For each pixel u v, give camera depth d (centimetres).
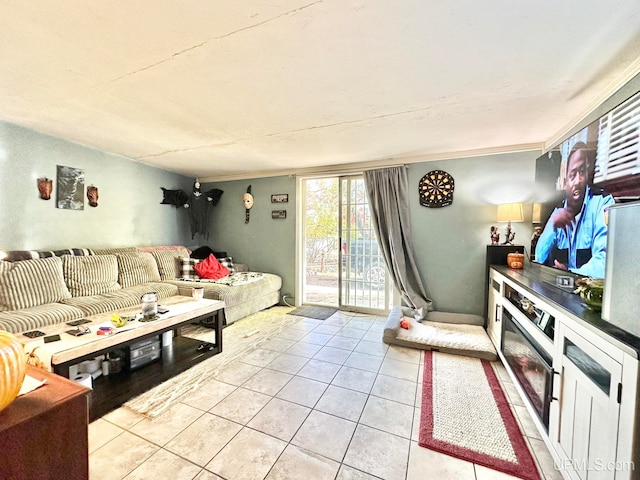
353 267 434
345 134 292
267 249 484
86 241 348
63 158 319
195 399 204
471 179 353
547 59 163
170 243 468
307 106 227
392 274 386
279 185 471
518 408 197
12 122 271
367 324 372
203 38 147
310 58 164
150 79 188
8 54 161
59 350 169
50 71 179
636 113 144
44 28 139
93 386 214
